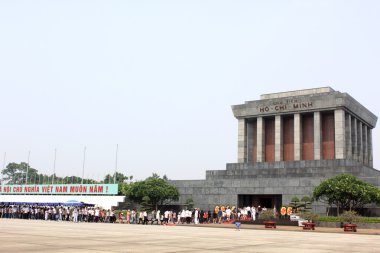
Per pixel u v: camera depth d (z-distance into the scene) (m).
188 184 77.19
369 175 71.69
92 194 93.75
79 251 17.83
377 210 59.56
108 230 36.81
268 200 72.50
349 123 77.25
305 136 79.06
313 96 76.38
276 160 78.38
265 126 83.25
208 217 65.56
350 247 23.30
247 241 26.73
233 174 77.12
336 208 61.78
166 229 41.91
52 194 100.12
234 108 84.00
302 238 31.86
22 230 33.44
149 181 75.81
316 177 67.19
